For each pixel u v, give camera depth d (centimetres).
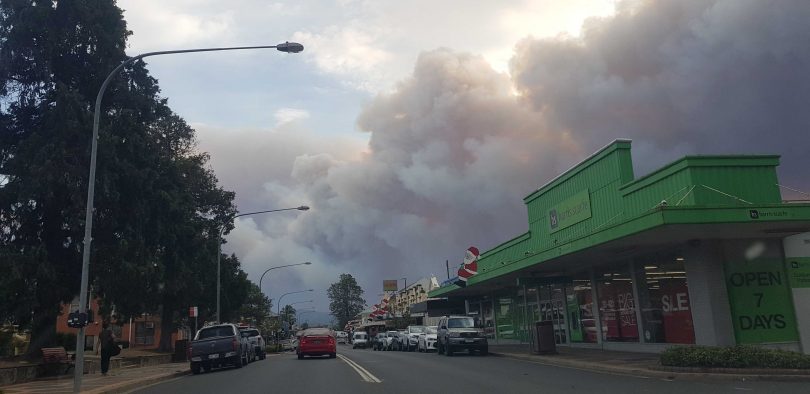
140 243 2758
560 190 2758
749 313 1858
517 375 1719
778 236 1908
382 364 2406
